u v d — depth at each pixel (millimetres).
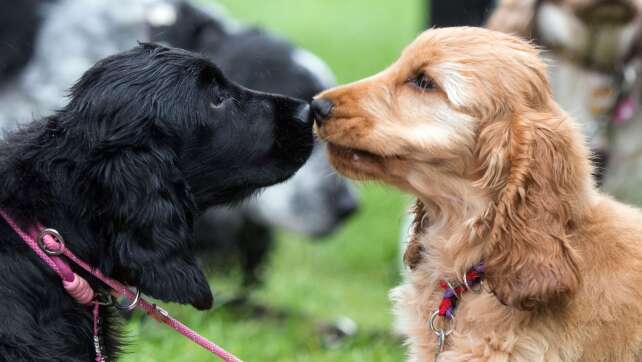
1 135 5262
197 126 4789
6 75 9039
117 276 4516
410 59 5227
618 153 8023
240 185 5031
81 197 4406
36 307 4371
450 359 5035
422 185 5172
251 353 7328
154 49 4883
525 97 4980
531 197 4766
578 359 4871
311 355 7551
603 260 4902
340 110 5180
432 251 5316
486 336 4965
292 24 24266
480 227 4977
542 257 4688
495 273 4812
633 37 7875
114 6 9039
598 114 8000
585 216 4949
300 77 8406
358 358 7418
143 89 4645
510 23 8195
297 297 9500
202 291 4523
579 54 7914
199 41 8789
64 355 4418
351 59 19812
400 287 5578
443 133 5039
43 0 9219
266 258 9406
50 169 4441
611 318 4848
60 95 8852
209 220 8898
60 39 9023
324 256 11633
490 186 4961
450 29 5273
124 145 4473
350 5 27875
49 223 4398
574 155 4891
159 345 7105
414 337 5324
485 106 4969
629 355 4875
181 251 4480
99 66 4746
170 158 4566
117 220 4379
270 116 5102
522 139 4840
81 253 4414
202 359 6926
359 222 12602
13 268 4352
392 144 5094
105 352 4750
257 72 8438
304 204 8734
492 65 5004
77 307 4488
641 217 5230
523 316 4898
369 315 9258
